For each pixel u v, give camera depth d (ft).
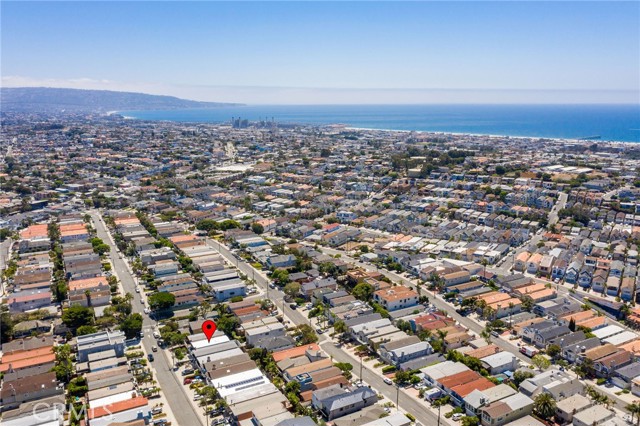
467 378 526.98
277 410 467.93
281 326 652.48
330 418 475.31
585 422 451.12
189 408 497.46
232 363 556.51
